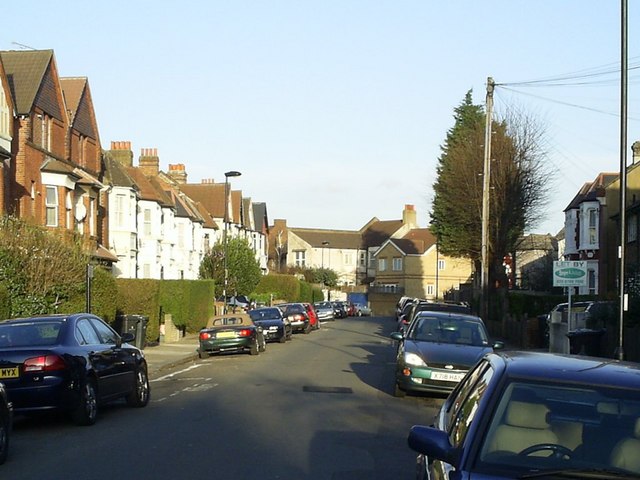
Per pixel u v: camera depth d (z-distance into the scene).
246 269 54.44
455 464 4.64
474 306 51.38
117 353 13.80
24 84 32.72
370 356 27.56
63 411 13.16
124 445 10.83
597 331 22.31
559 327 24.44
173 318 36.16
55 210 33.38
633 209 38.62
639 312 21.12
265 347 31.66
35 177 32.47
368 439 11.44
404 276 98.38
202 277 52.91
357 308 87.25
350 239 117.62
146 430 12.08
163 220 52.41
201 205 65.62
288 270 99.44
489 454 4.64
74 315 13.30
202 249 61.94
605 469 4.54
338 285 106.75
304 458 10.00
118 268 44.25
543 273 59.28
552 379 5.11
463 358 15.68
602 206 47.28
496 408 4.91
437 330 17.17
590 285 47.50
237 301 52.66
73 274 23.61
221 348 26.98
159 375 21.66
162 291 35.94
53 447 10.72
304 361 25.28
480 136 52.78
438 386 15.51
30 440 11.28
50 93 34.44
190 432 11.87
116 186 44.47
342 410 14.31
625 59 18.30
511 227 49.56
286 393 16.75
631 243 40.38
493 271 49.09
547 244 73.44
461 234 55.41
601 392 5.02
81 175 35.91
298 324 43.69
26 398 11.64
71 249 23.92
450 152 56.72
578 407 4.93
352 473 9.18
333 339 38.72
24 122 31.41
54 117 34.81
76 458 9.95
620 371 5.38
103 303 25.50
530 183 49.66
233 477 8.88
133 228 45.50
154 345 32.22
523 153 49.56
